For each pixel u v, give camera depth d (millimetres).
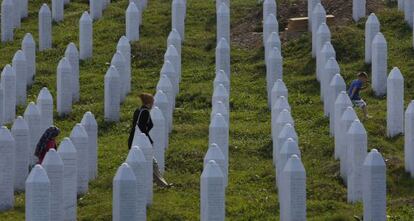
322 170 57562
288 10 87312
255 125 66125
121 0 93125
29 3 92938
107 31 85188
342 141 55906
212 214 46812
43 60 80500
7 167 52125
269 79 70188
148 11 89688
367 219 48031
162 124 57125
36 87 74688
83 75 76688
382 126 63281
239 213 51312
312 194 54219
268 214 51250
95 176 56531
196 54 80875
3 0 84250
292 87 73250
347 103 58625
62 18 88688
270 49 73125
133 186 46844
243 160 60312
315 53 76562
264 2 82188
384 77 69938
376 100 69125
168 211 51000
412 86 70750
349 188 52969
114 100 67125
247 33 86062
